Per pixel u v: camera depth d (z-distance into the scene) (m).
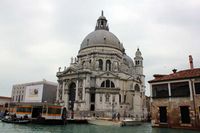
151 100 36.19
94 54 86.62
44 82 97.94
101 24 103.88
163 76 38.12
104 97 73.62
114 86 77.50
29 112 50.97
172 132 28.02
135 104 82.06
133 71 103.19
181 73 36.00
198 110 30.58
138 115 81.44
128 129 41.12
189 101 31.67
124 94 82.19
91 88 75.19
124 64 96.81
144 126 51.22
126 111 76.50
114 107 72.75
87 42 92.88
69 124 50.00
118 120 51.44
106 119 53.12
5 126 39.94
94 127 44.06
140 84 89.50
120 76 82.62
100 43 90.12
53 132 33.34
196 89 31.48
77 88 76.56
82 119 53.62
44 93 96.62
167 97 34.25
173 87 34.00
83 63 89.44
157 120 34.69
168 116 33.50
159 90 35.69
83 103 72.81
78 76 77.38
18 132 32.12
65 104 77.75
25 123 45.75
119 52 93.38
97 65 83.94
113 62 86.56
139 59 108.50
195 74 32.62
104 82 77.56
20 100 105.50
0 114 64.75
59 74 84.12
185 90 32.56
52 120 46.00
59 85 83.62
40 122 45.28
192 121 30.78
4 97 115.50
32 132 32.59
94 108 74.06
